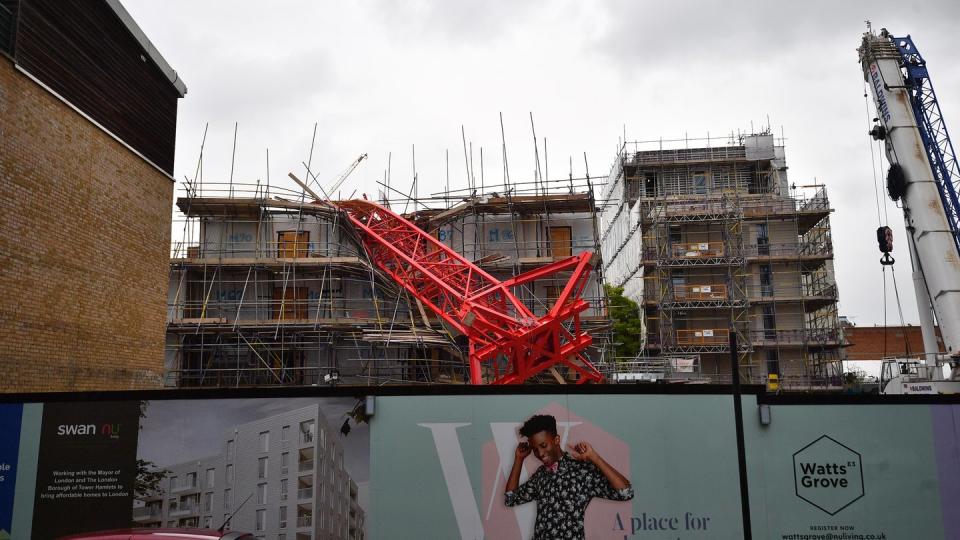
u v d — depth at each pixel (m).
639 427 11.34
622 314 50.34
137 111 24.42
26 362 18.56
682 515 11.09
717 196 52.19
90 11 21.75
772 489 11.21
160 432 11.65
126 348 23.17
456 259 33.00
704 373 46.22
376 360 33.28
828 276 50.22
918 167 34.88
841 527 11.09
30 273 18.84
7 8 18.34
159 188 25.70
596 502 11.12
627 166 54.81
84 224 21.17
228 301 35.31
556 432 11.30
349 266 34.56
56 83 20.05
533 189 36.56
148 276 24.73
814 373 47.84
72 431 11.73
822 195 50.41
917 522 11.13
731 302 46.28
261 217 35.16
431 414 11.34
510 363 29.28
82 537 8.83
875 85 36.91
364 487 11.13
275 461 11.40
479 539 10.98
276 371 34.09
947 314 33.31
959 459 11.30
